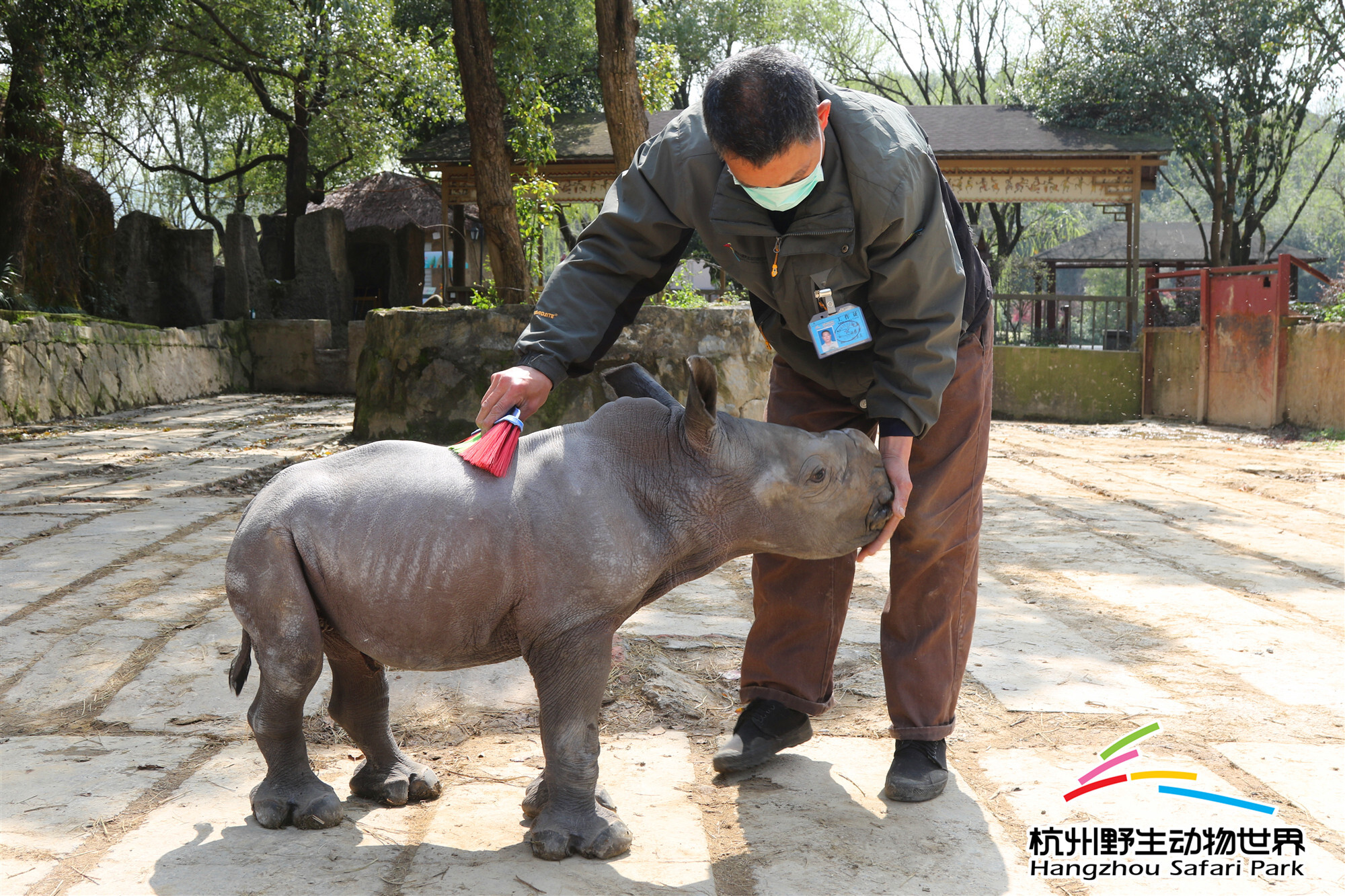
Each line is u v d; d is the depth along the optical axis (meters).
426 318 10.35
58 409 15.00
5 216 16.52
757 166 2.36
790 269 2.64
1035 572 5.72
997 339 19.97
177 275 21.78
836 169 2.53
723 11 30.56
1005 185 20.08
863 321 2.64
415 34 24.08
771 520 2.49
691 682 3.77
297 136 23.94
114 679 3.80
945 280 2.62
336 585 2.40
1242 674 3.95
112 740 3.24
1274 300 14.16
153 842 2.50
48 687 3.71
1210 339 15.59
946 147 19.98
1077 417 17.08
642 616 4.67
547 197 13.80
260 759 3.07
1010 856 2.50
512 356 10.14
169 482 8.73
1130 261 19.67
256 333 21.42
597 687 2.43
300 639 2.39
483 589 2.35
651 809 2.76
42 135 16.28
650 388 2.74
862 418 3.13
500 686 3.69
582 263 2.82
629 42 10.82
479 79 12.08
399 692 3.63
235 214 21.78
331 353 21.06
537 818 2.50
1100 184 19.92
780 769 3.07
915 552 2.86
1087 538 6.76
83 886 2.28
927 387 2.60
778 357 3.22
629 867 2.41
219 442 11.91
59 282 19.53
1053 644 4.32
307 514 2.42
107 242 21.41
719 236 2.68
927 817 2.72
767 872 2.40
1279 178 25.69
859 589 5.32
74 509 7.43
